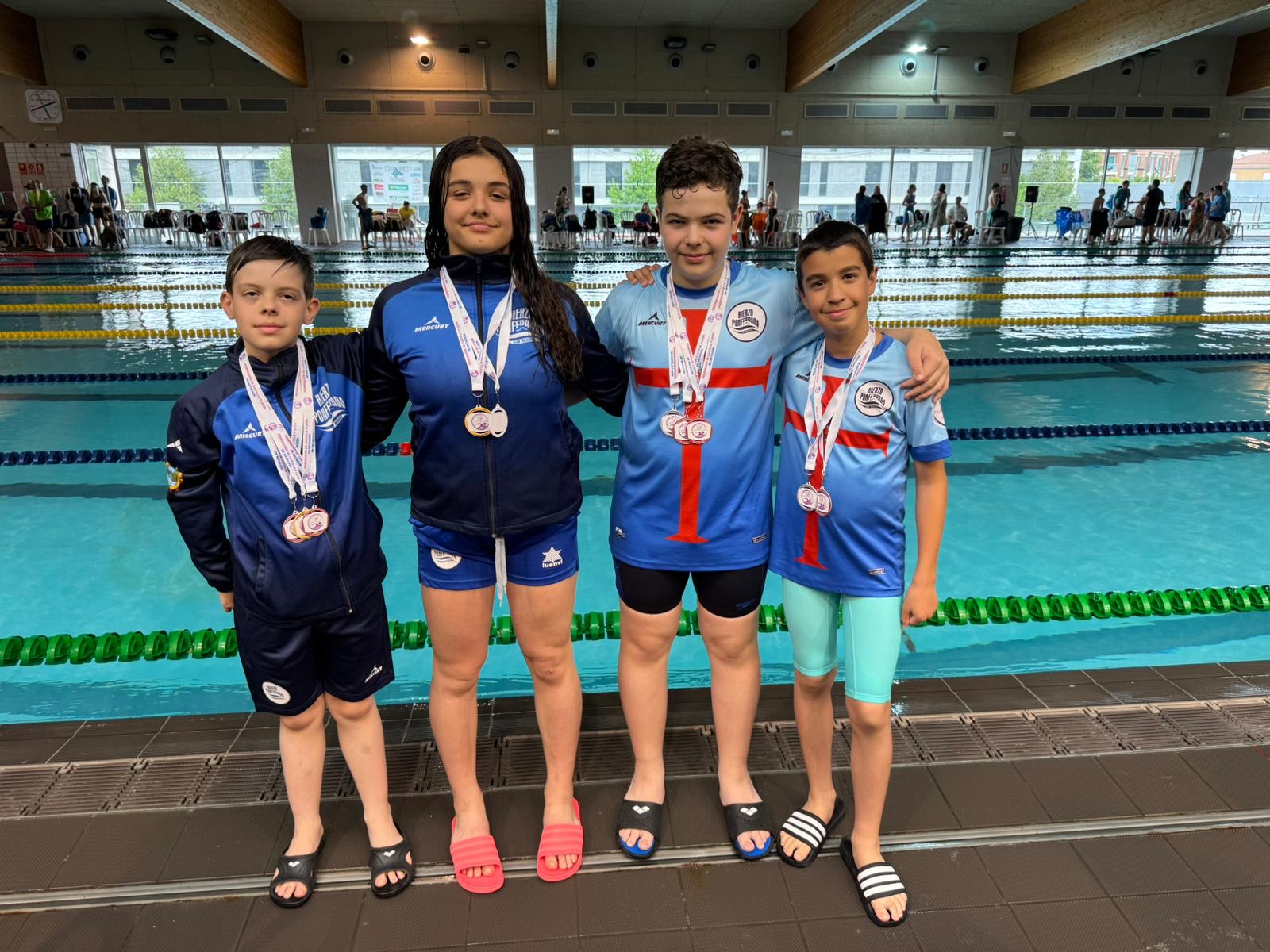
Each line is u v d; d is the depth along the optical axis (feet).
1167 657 8.05
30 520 11.19
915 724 5.99
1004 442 14.43
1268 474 12.71
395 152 57.52
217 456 4.13
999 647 8.27
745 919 4.43
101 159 54.60
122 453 13.75
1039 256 47.75
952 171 61.41
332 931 4.36
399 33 51.37
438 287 4.18
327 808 5.20
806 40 49.32
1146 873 4.66
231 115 52.13
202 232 51.49
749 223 52.01
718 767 5.56
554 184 55.36
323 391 4.22
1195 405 16.65
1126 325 25.99
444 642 4.59
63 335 24.13
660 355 4.50
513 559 4.48
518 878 4.72
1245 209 71.56
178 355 21.61
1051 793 5.28
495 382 4.13
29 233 50.08
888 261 45.21
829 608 4.71
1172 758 5.57
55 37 49.65
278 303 3.96
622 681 5.03
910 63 54.19
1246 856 4.76
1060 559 9.95
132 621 8.63
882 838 4.93
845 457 4.45
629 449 4.71
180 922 4.42
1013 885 4.59
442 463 4.27
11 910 4.47
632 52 52.90
